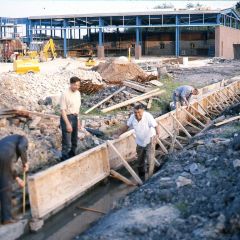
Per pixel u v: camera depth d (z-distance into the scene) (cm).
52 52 4622
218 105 1689
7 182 615
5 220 621
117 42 5875
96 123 1258
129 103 1538
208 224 572
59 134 1012
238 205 570
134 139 998
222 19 5347
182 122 1299
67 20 5566
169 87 2047
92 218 714
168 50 5759
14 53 4069
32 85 1700
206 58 5122
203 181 738
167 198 689
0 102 1332
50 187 679
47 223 685
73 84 849
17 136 636
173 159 920
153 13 5128
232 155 837
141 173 902
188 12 5069
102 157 853
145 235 576
